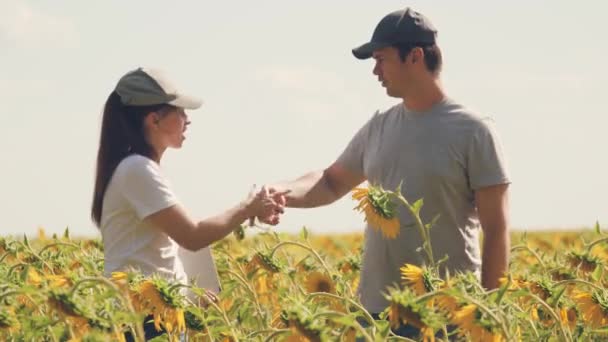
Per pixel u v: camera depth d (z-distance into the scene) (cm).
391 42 582
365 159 623
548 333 540
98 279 434
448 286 440
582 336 576
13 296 482
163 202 536
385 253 588
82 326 443
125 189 537
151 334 523
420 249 536
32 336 450
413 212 542
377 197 549
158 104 549
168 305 482
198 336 530
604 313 555
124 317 432
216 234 553
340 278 612
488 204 571
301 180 649
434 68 584
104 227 548
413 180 580
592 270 659
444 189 575
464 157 572
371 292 596
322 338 420
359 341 582
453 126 575
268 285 662
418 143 581
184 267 568
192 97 558
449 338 556
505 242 570
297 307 425
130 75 551
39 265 653
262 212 574
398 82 584
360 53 595
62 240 736
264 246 658
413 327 571
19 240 683
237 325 589
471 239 585
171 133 555
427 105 584
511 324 436
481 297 430
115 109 550
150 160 543
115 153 548
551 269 656
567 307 575
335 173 651
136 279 489
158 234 544
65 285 495
